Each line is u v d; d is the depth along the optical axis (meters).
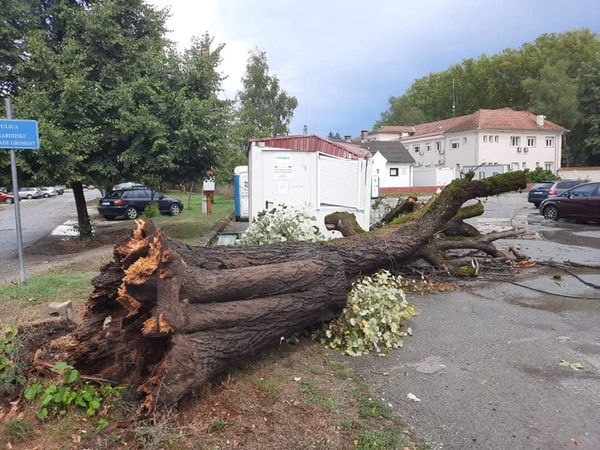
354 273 6.07
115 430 3.03
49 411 3.22
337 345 4.81
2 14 12.02
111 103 12.59
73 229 16.14
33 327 4.10
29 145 7.58
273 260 4.46
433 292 7.23
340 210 10.20
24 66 12.12
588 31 70.19
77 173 12.39
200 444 2.97
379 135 72.25
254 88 52.66
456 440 3.23
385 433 3.25
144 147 13.03
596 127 55.66
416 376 4.24
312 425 3.28
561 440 3.26
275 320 4.08
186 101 12.93
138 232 3.30
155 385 3.09
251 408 3.43
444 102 82.06
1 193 42.69
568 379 4.21
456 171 52.47
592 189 17.33
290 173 9.88
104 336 3.55
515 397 3.86
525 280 8.06
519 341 5.16
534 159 56.38
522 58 71.50
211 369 3.42
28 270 9.53
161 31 15.06
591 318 6.01
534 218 19.67
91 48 12.94
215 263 4.06
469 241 8.63
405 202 9.81
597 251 11.28
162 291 3.14
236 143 15.30
